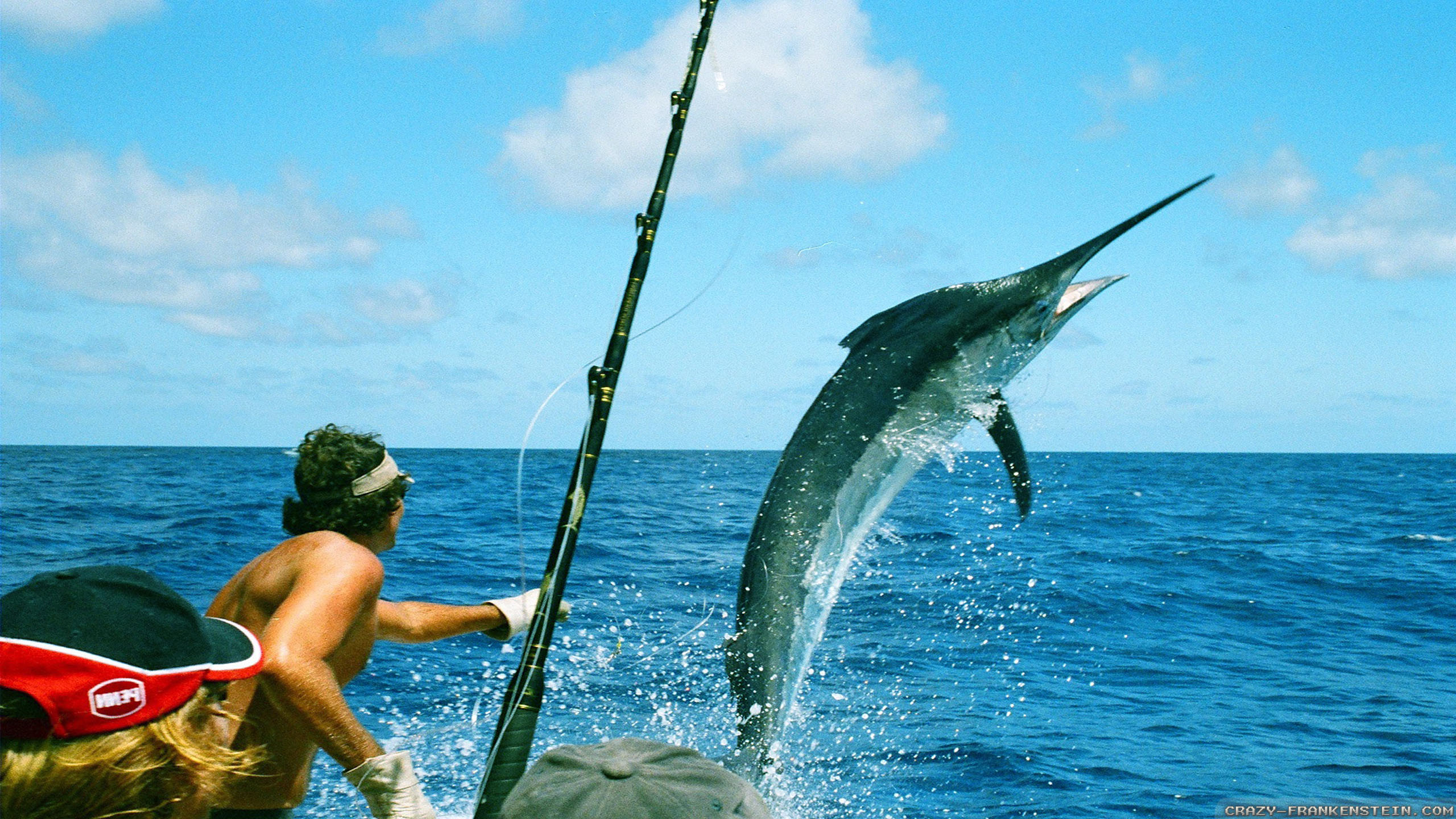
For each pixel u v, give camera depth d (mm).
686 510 21016
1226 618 10680
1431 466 88750
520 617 3322
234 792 2426
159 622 1387
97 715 1283
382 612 3109
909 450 4117
